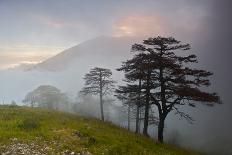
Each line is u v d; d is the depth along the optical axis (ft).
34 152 50.26
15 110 87.81
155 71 93.61
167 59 89.25
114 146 59.41
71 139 59.21
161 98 92.48
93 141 60.29
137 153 60.64
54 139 57.52
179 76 90.63
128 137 71.61
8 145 51.55
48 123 68.18
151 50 92.32
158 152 65.87
